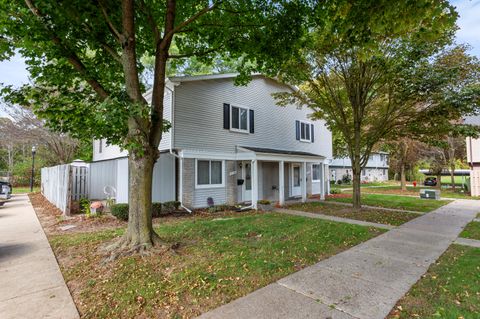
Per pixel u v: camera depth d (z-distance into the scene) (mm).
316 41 8422
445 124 9500
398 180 35500
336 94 11211
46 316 2965
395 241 6109
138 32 6719
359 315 2936
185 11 6547
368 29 4363
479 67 8219
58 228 7500
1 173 26578
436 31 3865
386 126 10594
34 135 20094
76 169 12469
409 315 2930
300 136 16203
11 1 4723
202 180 11078
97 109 4402
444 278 3916
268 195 14172
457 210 10781
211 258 4695
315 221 8133
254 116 13344
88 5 4762
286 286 3682
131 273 4047
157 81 5508
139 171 5102
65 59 5469
